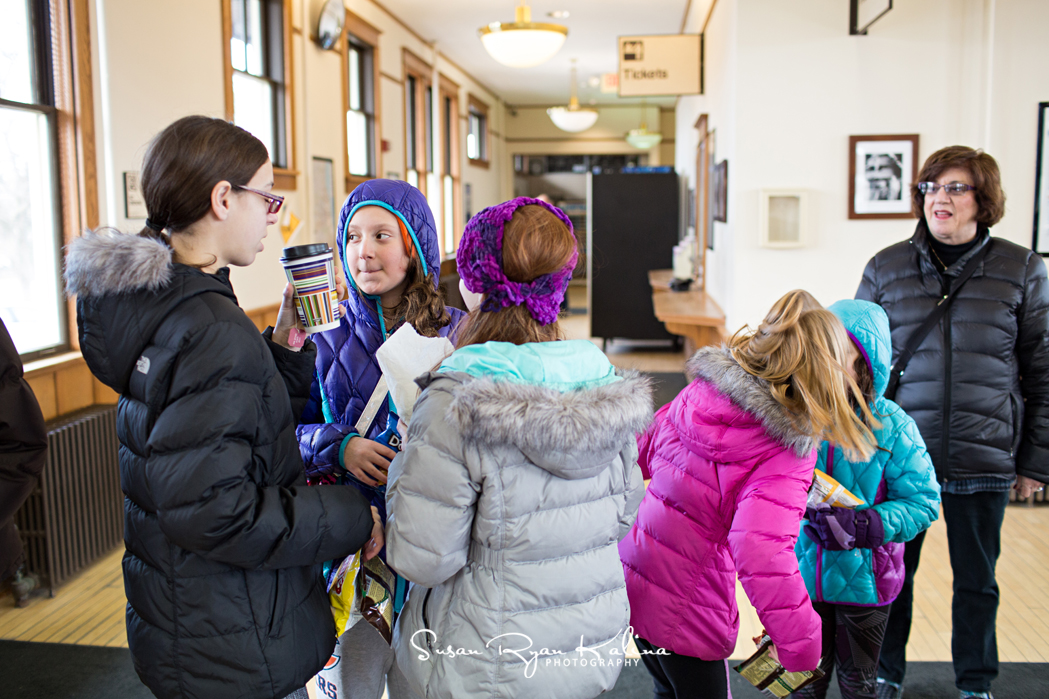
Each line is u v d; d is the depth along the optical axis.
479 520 1.15
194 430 1.07
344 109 6.75
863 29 3.96
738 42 4.16
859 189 4.12
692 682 1.58
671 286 7.15
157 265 1.09
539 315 1.21
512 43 5.93
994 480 2.14
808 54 4.11
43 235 3.31
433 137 10.30
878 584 1.74
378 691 1.58
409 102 9.64
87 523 3.20
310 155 5.86
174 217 1.18
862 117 4.10
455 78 11.34
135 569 1.19
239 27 5.05
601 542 1.24
